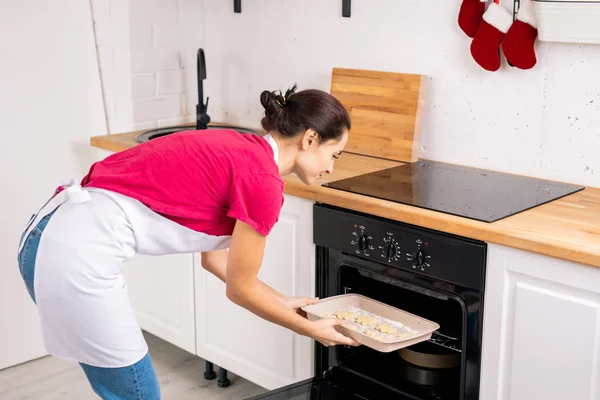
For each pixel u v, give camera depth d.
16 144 3.25
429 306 2.56
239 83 3.54
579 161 2.53
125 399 2.11
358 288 2.57
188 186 1.93
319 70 3.19
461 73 2.75
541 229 2.04
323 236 2.48
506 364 2.13
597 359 1.94
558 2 2.37
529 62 2.53
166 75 3.55
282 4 3.26
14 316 3.36
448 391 2.36
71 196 1.96
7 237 3.28
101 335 1.99
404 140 2.83
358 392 2.42
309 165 1.98
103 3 3.37
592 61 2.44
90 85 3.43
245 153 1.89
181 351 3.50
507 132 2.68
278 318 1.99
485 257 2.10
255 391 3.16
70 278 1.93
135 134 3.36
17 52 3.19
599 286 1.89
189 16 3.56
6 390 3.18
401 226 2.26
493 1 2.61
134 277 3.33
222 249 2.25
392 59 2.93
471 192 2.42
